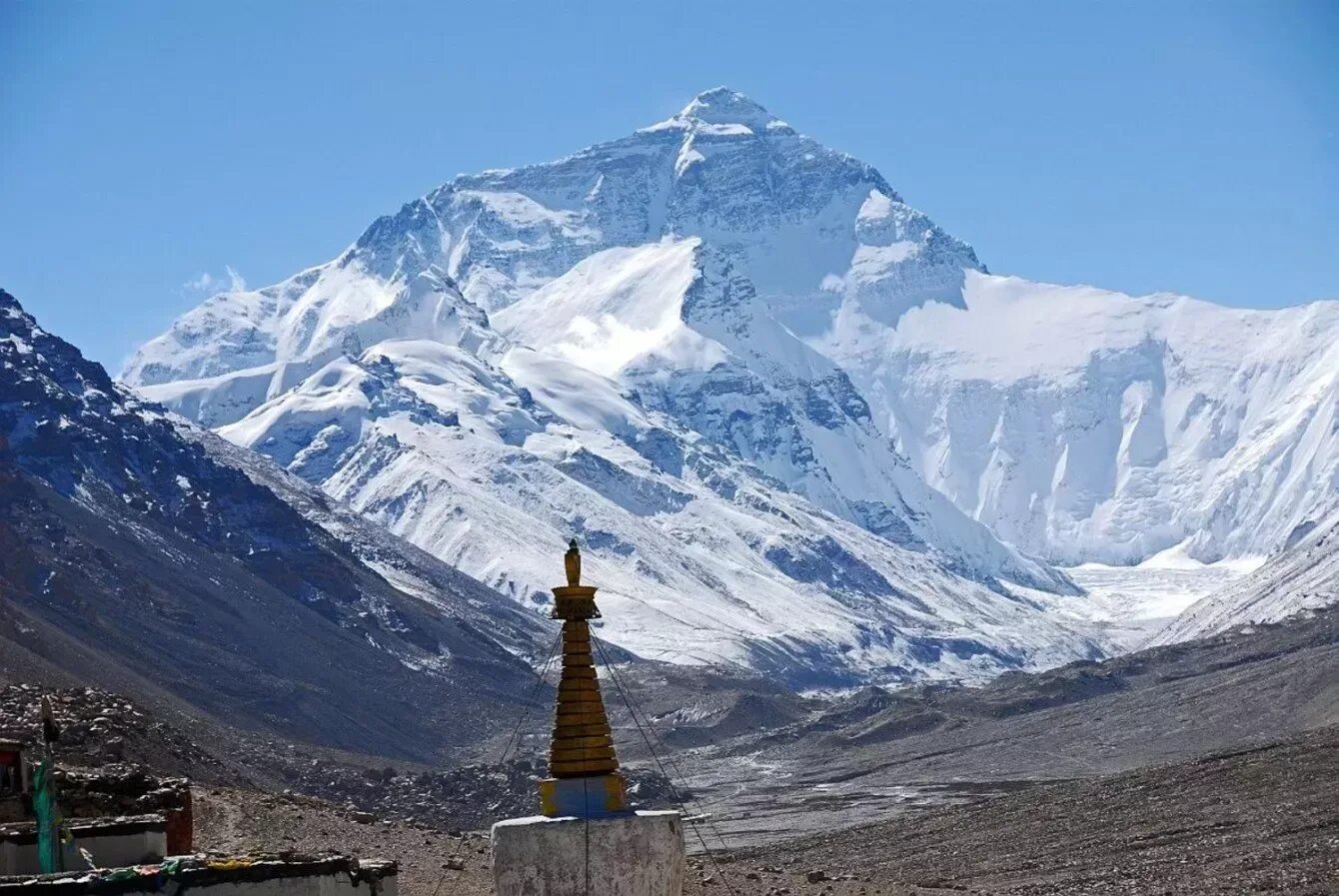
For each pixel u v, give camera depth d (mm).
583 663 34531
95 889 32875
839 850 135500
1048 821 133000
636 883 33031
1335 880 93500
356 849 74500
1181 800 130875
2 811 43469
